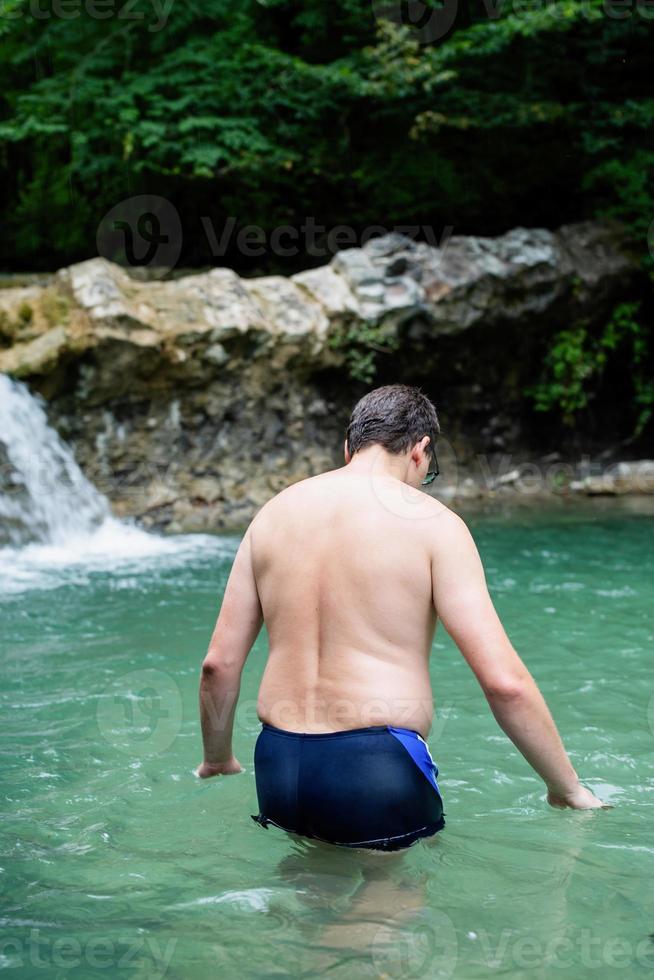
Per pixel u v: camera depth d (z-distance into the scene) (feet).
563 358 32.76
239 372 27.43
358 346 29.43
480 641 7.21
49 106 36.32
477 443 32.35
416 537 7.53
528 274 31.42
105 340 25.12
